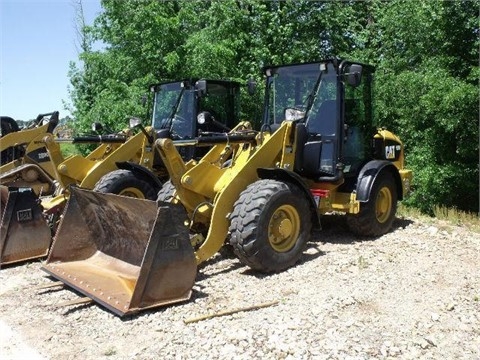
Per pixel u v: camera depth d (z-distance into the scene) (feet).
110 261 17.84
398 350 12.38
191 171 18.02
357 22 50.90
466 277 17.61
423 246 21.38
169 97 28.53
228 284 16.89
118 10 47.06
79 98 53.93
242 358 12.03
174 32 47.01
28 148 30.55
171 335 13.38
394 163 24.93
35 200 20.72
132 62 47.24
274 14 48.47
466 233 24.16
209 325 13.84
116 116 43.96
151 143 24.32
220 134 20.06
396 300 15.48
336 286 16.55
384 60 45.78
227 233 18.13
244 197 17.63
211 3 47.98
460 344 12.88
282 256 17.93
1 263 19.83
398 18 41.65
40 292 17.10
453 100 35.27
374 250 20.65
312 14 49.08
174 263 15.05
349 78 20.01
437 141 39.63
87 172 24.95
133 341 13.21
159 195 20.62
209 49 43.47
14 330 14.20
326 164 21.07
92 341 13.38
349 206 21.70
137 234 16.69
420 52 41.83
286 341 12.77
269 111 22.63
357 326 13.66
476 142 37.81
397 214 28.48
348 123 22.03
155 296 14.80
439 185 39.19
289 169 19.65
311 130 21.44
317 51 48.75
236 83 29.27
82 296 16.58
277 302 15.30
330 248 21.02
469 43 39.34
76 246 18.39
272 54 48.80
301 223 18.56
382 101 40.78
